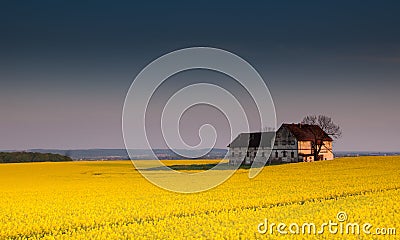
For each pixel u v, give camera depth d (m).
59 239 17.31
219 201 27.22
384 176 41.12
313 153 81.88
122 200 28.92
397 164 55.22
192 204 26.20
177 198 29.39
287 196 28.89
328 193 29.88
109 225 20.80
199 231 17.95
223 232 17.70
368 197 26.80
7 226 20.42
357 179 38.69
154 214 23.16
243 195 30.11
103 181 48.72
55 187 41.56
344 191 30.61
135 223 20.16
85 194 33.81
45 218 22.36
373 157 67.94
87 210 24.56
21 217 22.70
